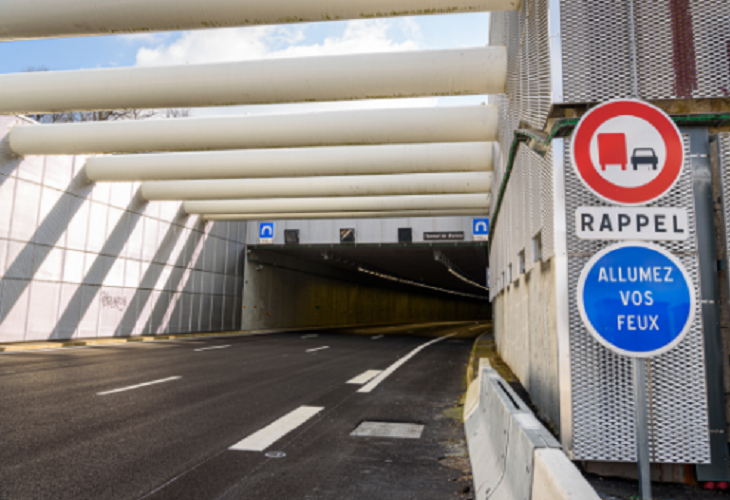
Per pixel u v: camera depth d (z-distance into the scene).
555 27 5.39
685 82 5.09
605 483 4.47
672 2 5.27
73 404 7.80
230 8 10.12
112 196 23.91
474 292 92.00
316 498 4.18
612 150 3.17
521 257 8.73
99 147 17.59
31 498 4.02
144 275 26.23
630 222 3.11
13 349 16.88
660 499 4.14
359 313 62.78
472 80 11.90
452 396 9.51
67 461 5.00
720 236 4.72
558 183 4.96
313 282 49.06
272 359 15.79
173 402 8.21
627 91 5.16
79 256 21.91
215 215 31.53
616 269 3.04
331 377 11.83
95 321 22.81
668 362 4.59
